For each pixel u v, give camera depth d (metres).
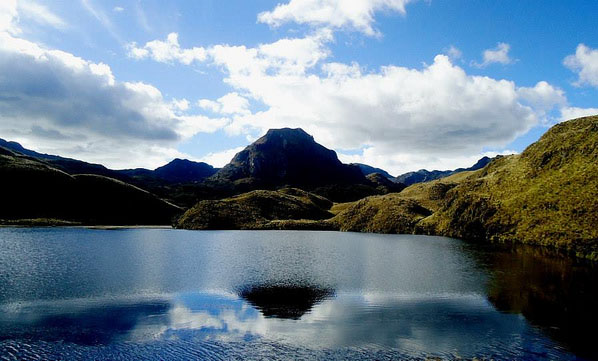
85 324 25.53
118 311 28.55
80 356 20.50
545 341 23.06
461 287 37.81
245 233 117.81
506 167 126.25
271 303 31.48
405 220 131.25
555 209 79.19
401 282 40.28
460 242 89.81
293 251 69.75
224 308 29.88
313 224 146.38
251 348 21.91
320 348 21.95
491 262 55.44
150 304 30.58
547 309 30.00
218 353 21.16
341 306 30.81
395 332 24.67
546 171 98.69
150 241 85.69
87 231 115.00
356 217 147.38
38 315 27.19
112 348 21.64
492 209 100.50
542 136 123.94
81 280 38.69
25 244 71.94
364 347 22.14
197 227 136.25
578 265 51.88
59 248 66.81
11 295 32.22
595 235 61.94
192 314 28.19
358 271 47.31
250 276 43.00
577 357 20.77
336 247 78.31
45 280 38.31
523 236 80.81
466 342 22.94
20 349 21.27
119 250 65.94
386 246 80.62
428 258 60.47
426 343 22.78
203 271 45.75
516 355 21.03
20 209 140.88
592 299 33.16
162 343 22.52
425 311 29.48
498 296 34.16
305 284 39.03
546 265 51.88
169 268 47.50
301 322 26.66
